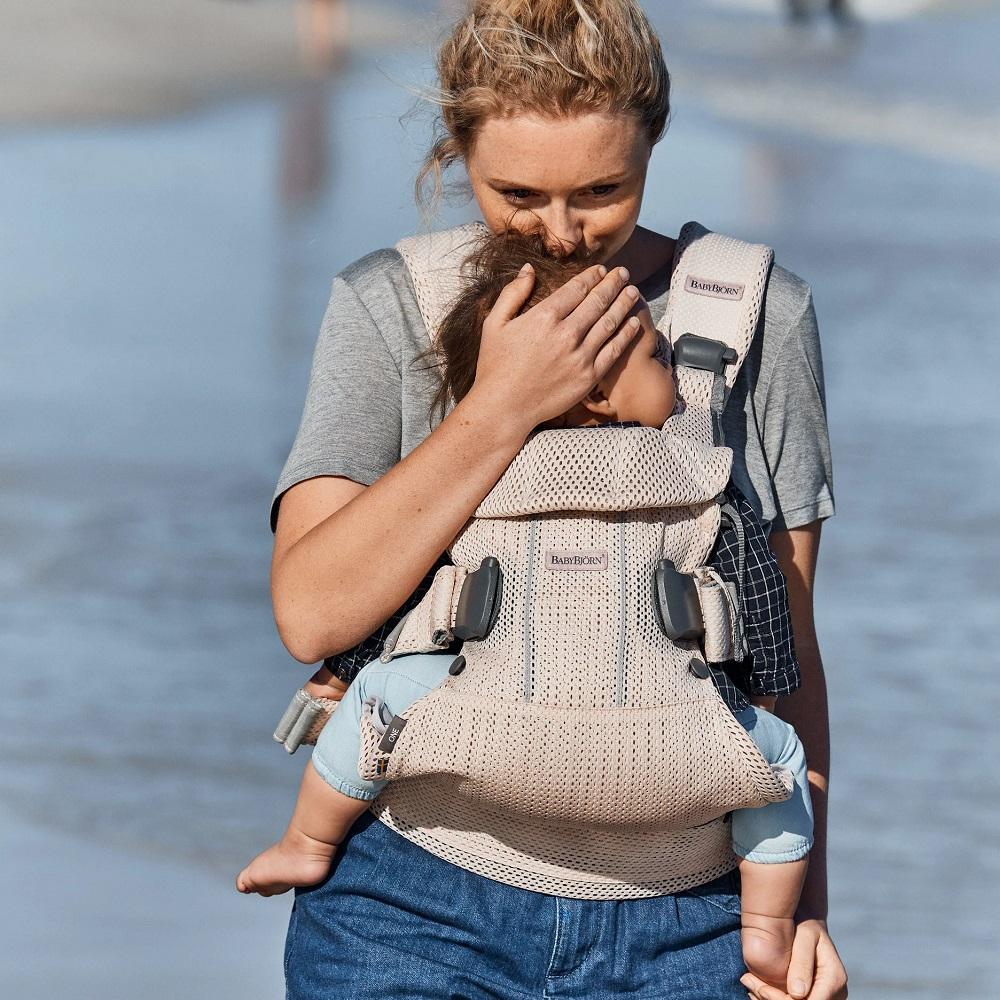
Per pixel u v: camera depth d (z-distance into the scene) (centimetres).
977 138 9812
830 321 5334
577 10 930
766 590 973
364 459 1032
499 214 990
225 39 13988
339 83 12369
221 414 4362
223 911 2052
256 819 2278
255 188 8356
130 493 3653
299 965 1030
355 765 988
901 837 2284
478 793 931
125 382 4666
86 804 2305
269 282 6138
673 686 916
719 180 8325
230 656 2794
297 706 1055
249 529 3441
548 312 938
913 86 11525
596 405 969
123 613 2956
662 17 14838
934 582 3147
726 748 913
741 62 12519
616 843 959
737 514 966
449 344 997
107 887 2092
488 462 945
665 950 988
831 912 2128
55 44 13288
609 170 952
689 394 1004
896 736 2547
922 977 1988
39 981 1850
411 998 980
